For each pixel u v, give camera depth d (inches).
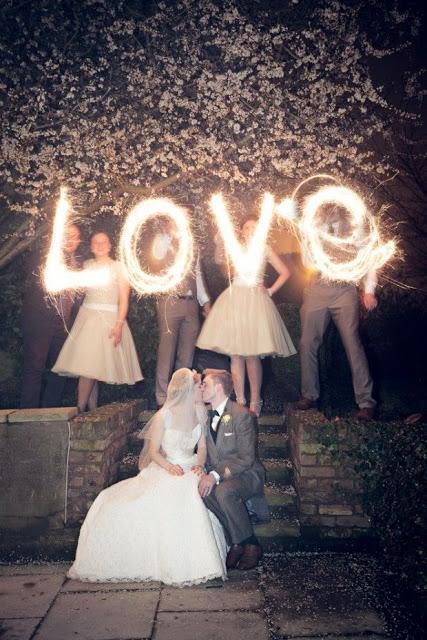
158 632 151.9
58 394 263.7
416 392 284.2
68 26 299.3
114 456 236.2
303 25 298.4
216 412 206.1
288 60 299.1
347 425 210.1
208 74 284.5
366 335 300.5
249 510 208.2
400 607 164.9
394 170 309.9
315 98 294.2
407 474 188.9
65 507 215.9
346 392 281.6
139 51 290.5
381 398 280.2
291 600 169.2
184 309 254.7
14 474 215.8
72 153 288.8
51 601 171.3
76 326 247.8
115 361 246.5
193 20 294.2
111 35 297.3
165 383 253.9
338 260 237.1
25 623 157.6
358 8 298.4
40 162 295.4
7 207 316.5
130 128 297.6
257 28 295.1
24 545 213.2
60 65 299.1
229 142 298.7
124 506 186.5
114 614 162.2
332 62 295.3
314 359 242.4
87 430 217.2
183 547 181.3
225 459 201.3
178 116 303.1
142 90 296.2
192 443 198.1
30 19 292.7
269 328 238.2
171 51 299.9
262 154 304.7
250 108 300.4
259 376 247.6
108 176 299.3
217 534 190.1
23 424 216.5
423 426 207.6
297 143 304.7
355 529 209.3
